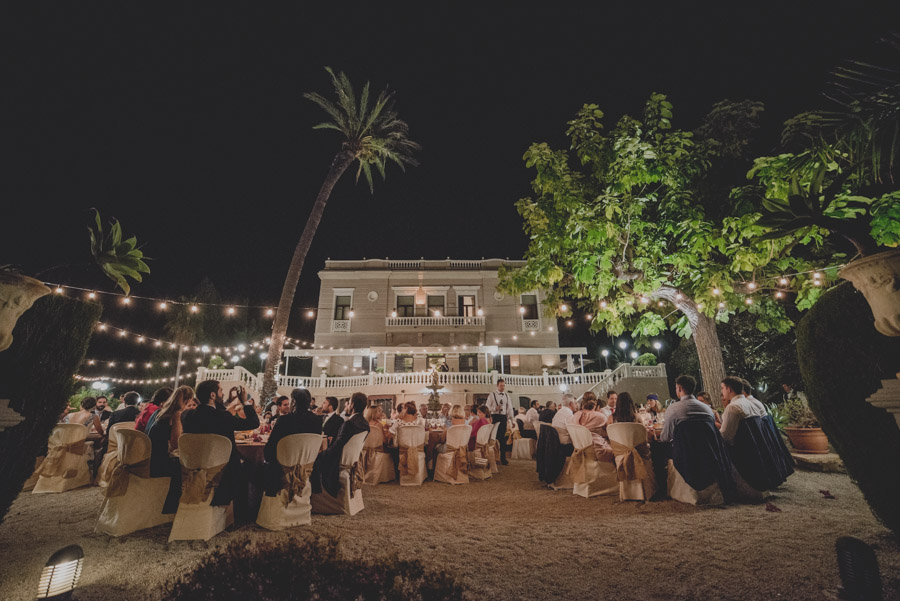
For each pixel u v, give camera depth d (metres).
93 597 3.05
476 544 4.22
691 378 6.14
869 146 3.18
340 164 17.41
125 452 4.62
